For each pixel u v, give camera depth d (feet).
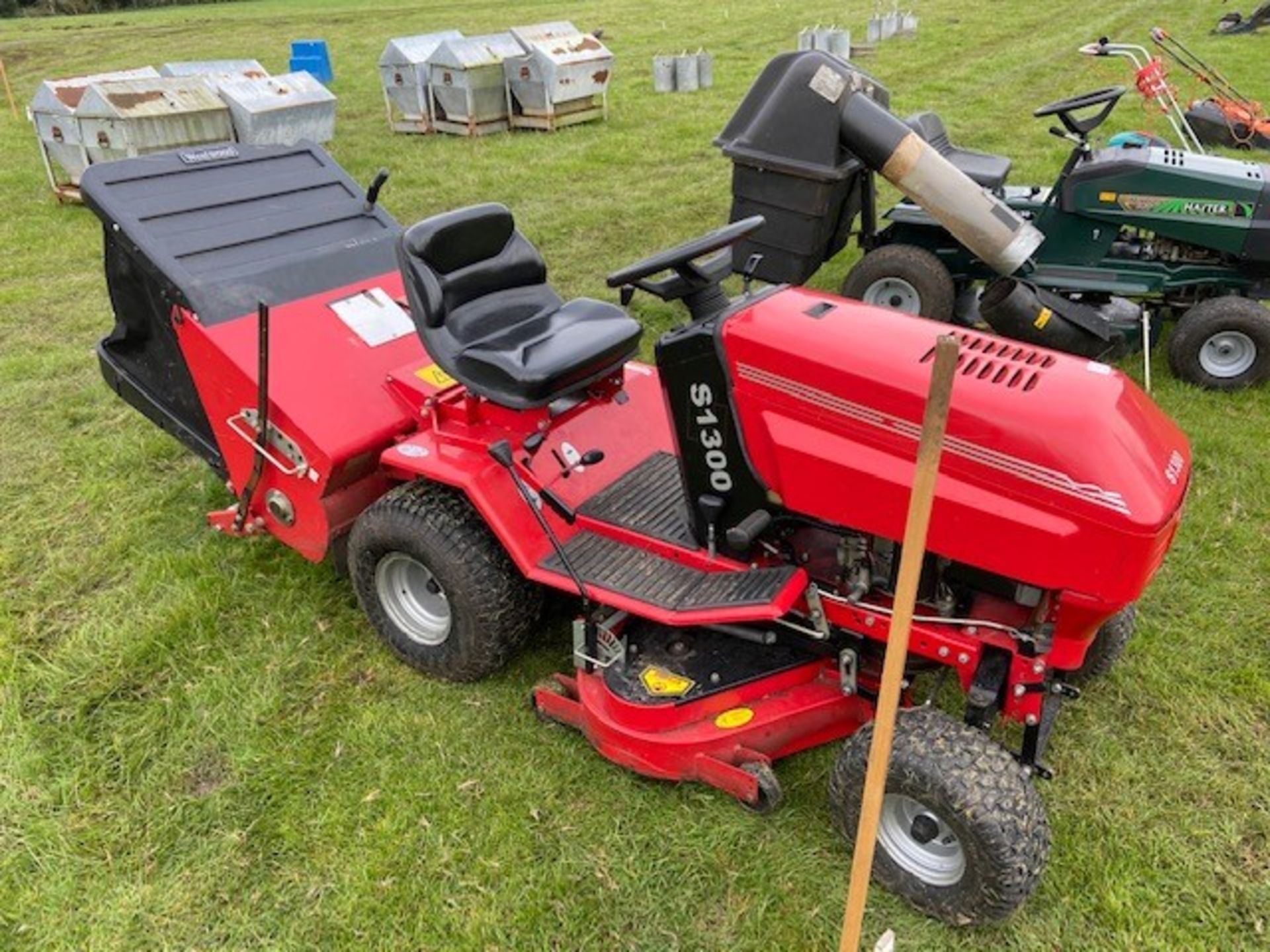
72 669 11.12
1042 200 17.89
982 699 8.31
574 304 11.19
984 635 8.55
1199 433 15.58
